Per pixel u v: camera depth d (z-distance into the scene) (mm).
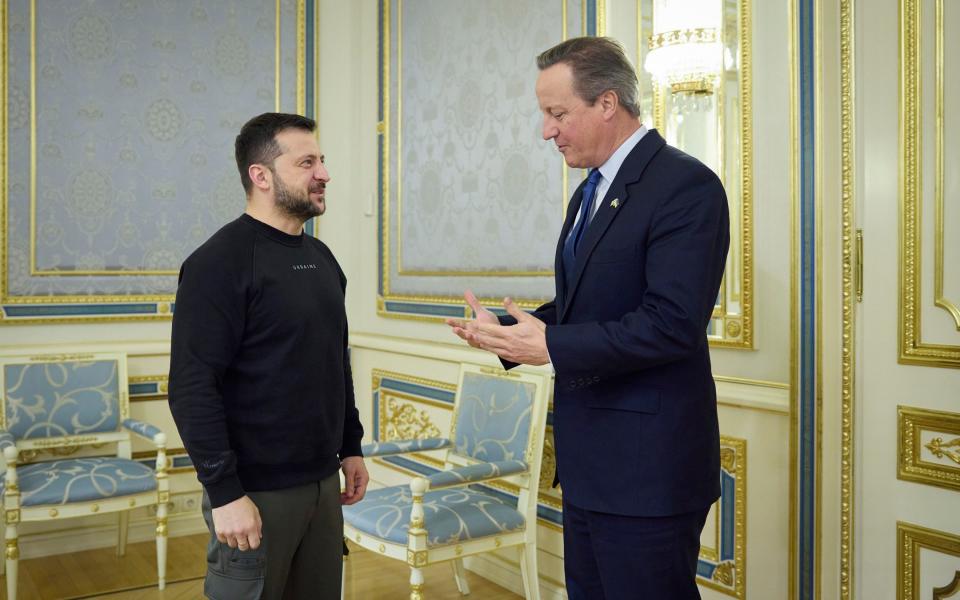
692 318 1520
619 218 1647
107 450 3797
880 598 2055
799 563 2227
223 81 4180
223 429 1693
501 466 2723
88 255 3895
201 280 1715
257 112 4266
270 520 1771
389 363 4113
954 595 1904
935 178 1935
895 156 2002
